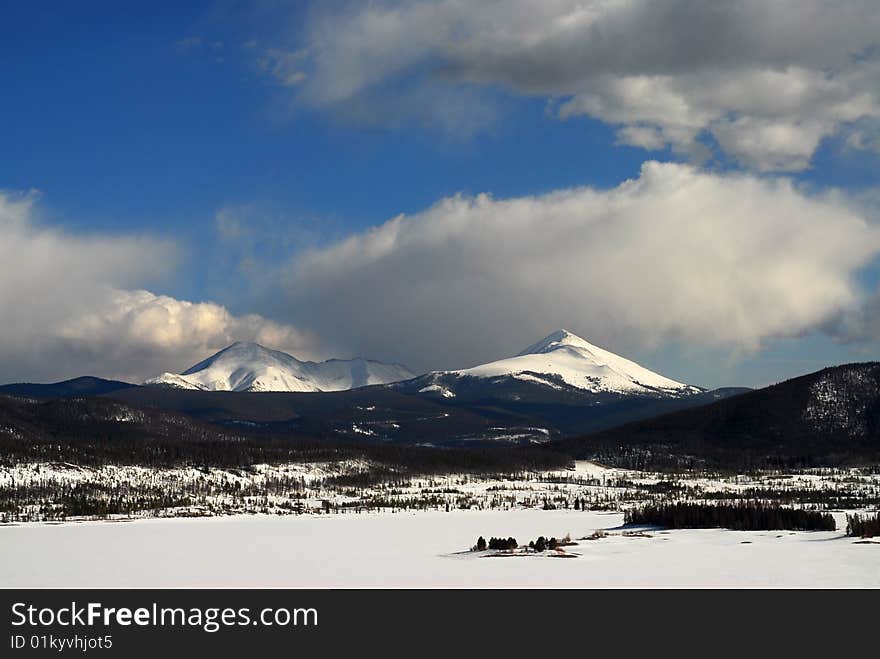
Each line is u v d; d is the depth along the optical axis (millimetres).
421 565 161625
